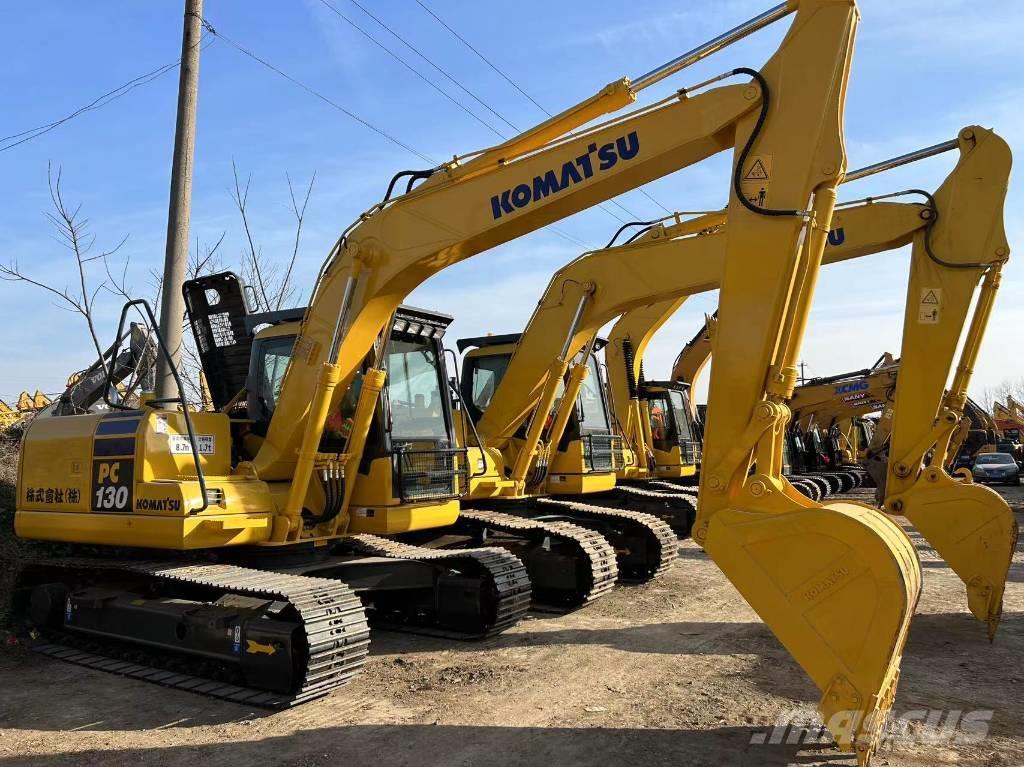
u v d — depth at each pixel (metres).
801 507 4.44
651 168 5.83
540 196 6.21
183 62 9.82
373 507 7.27
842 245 8.51
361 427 7.12
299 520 6.81
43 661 6.86
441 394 8.15
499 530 9.29
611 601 9.29
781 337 4.84
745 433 4.73
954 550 7.70
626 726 5.11
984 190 7.90
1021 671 6.27
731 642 7.26
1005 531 7.49
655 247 9.64
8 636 7.35
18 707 5.62
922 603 8.79
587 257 10.06
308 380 7.14
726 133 5.38
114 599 6.86
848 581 4.12
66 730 5.14
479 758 4.62
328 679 5.73
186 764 4.58
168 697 5.84
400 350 7.86
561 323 10.19
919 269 8.09
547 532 9.05
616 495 13.41
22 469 7.48
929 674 6.19
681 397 16.83
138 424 6.61
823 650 4.14
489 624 7.45
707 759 4.57
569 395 10.33
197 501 6.24
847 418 26.80
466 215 6.52
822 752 4.66
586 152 6.00
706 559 12.42
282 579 6.14
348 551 7.51
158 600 6.77
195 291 9.09
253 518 6.57
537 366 10.33
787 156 4.88
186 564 6.59
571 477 11.06
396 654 6.98
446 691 5.89
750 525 4.47
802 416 23.19
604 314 9.96
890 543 4.13
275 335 7.82
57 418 7.37
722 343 4.91
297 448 7.23
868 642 4.03
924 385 7.99
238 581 5.95
